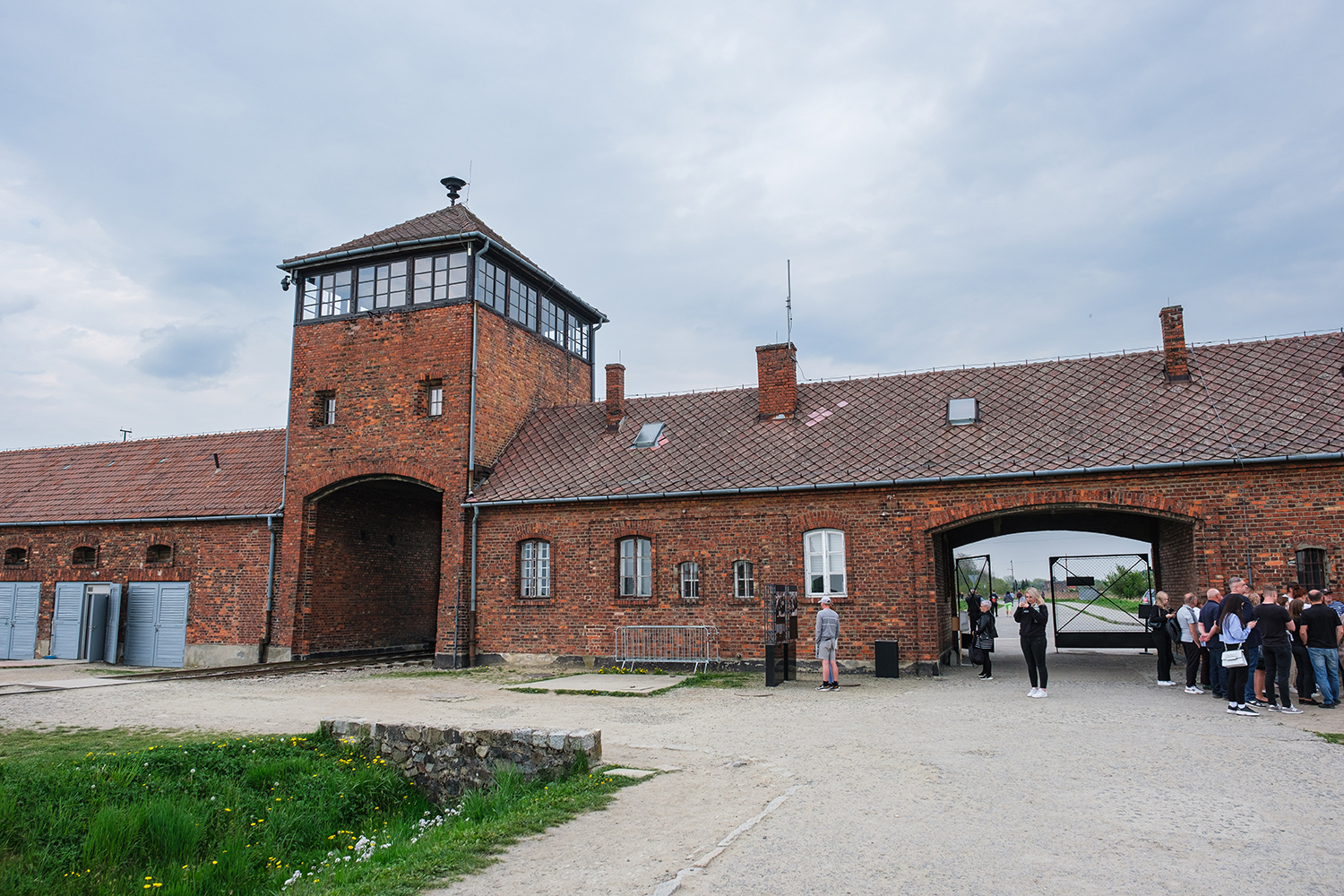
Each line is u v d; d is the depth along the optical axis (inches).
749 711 518.3
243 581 936.9
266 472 1019.9
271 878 297.3
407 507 1075.3
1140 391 753.6
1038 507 687.1
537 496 826.2
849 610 722.2
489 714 514.6
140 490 1061.8
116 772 357.4
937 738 413.4
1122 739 401.1
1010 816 277.3
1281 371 724.0
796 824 273.7
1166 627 604.1
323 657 925.8
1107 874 224.1
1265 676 520.1
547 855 251.6
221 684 701.9
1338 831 258.4
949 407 802.2
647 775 343.0
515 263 948.6
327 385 927.7
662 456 845.2
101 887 283.1
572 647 803.4
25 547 1067.9
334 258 928.9
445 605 840.9
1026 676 668.1
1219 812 278.5
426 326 897.5
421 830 336.8
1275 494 634.2
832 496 740.7
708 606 765.3
